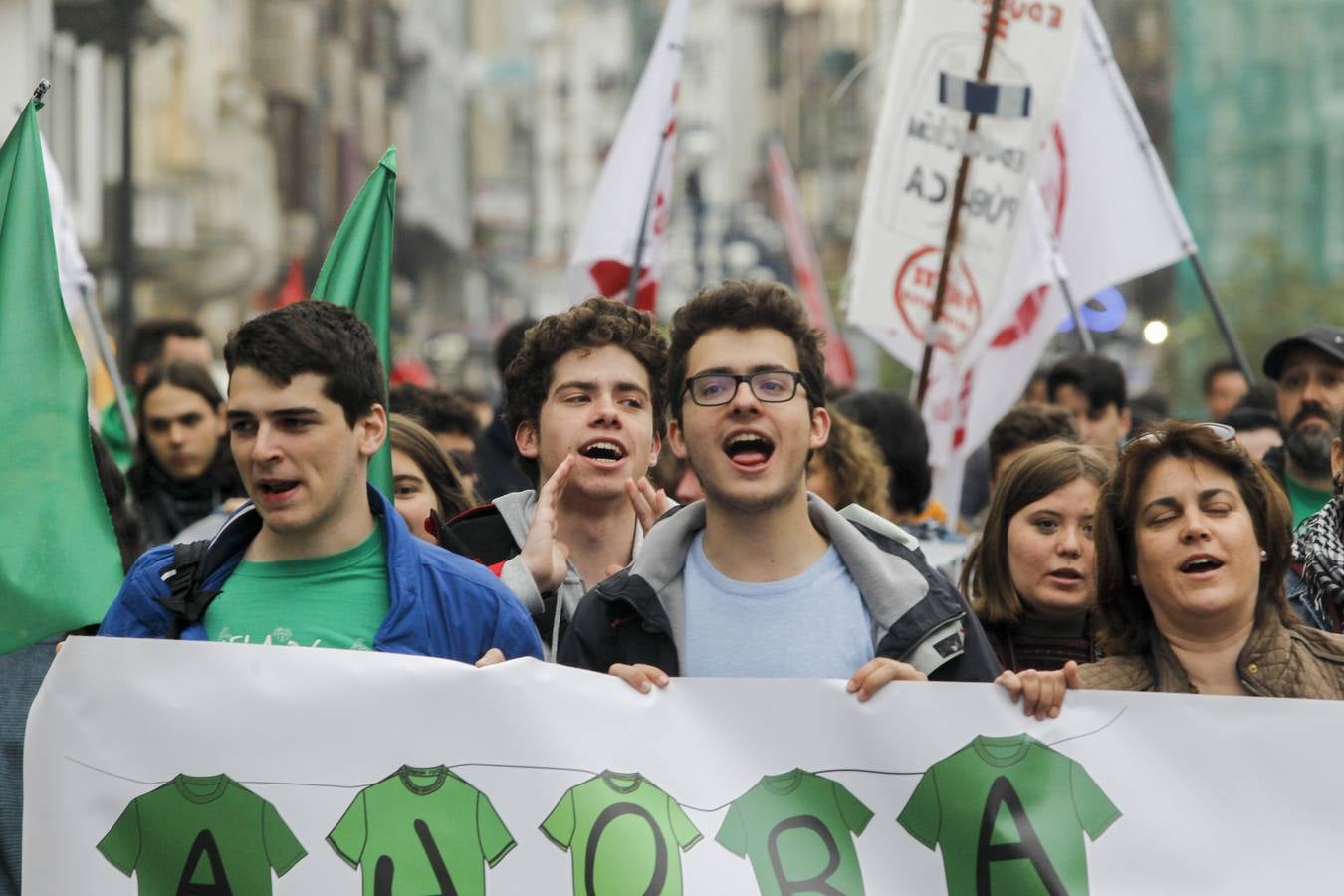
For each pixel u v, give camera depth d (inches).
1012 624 550.6
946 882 432.5
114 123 3447.3
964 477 994.7
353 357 433.4
